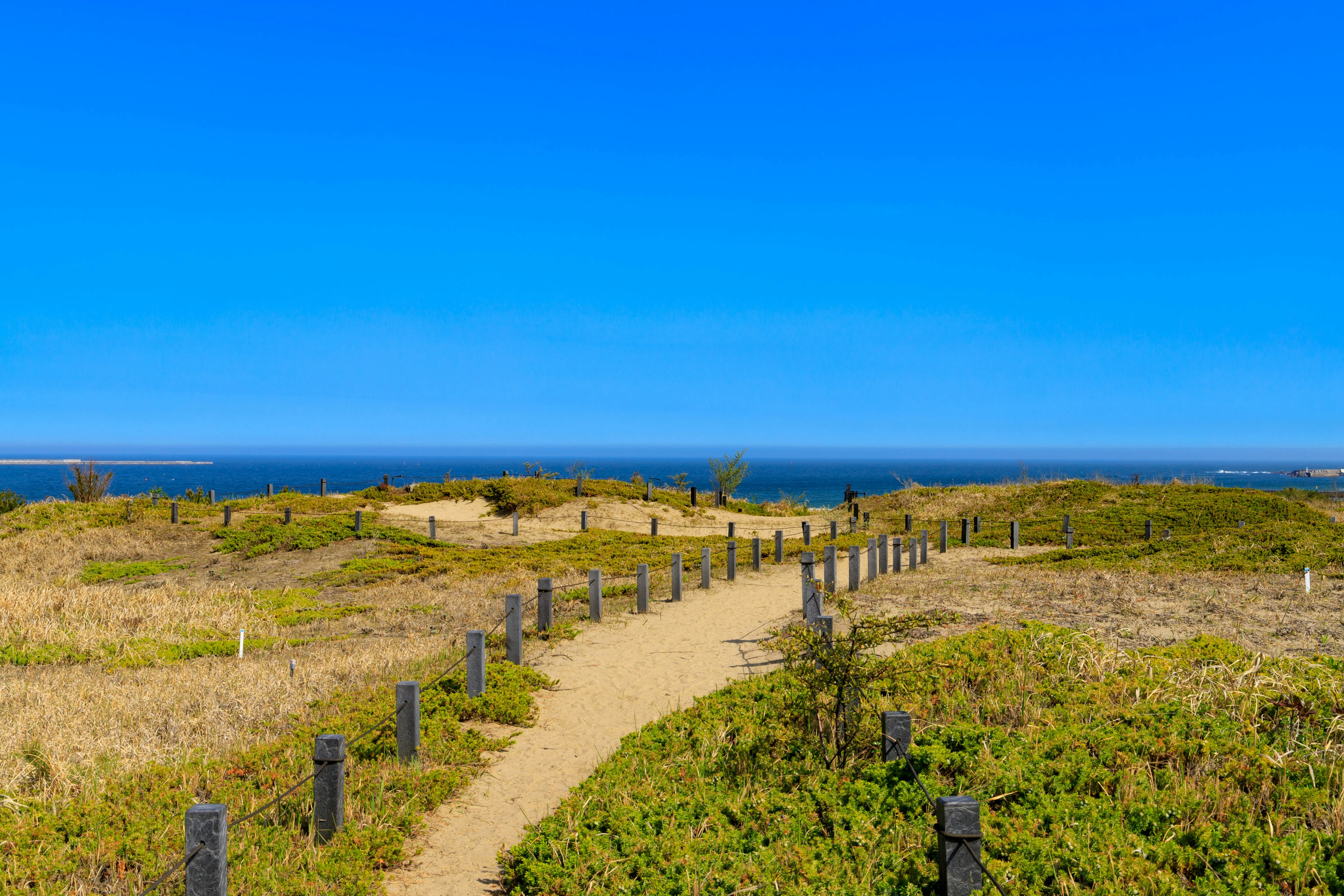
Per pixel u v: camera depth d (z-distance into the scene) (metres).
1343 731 7.04
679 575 16.77
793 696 8.48
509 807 7.11
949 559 22.67
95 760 7.86
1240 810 5.71
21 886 5.29
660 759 7.68
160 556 26.62
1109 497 34.25
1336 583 15.31
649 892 5.03
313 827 6.15
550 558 24.61
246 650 14.10
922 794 6.04
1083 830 5.45
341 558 25.83
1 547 26.41
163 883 5.29
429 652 12.84
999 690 8.73
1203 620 12.71
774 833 5.85
